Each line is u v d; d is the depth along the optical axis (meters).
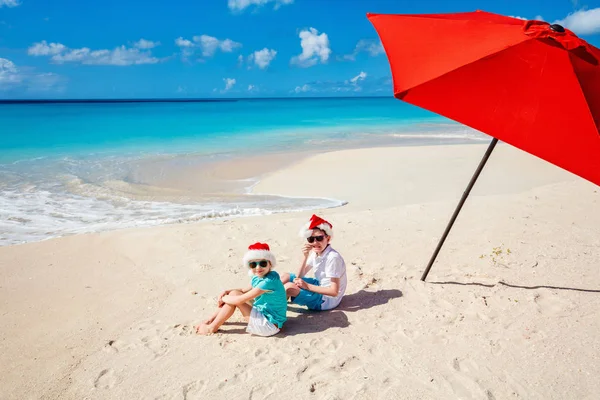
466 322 4.40
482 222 7.50
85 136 22.78
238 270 5.88
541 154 3.16
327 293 4.59
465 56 3.71
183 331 4.39
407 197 10.34
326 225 4.60
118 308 4.91
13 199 10.26
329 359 3.85
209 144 20.30
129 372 3.74
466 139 21.97
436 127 29.30
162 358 3.93
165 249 6.66
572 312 4.55
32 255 6.49
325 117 40.38
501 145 18.02
